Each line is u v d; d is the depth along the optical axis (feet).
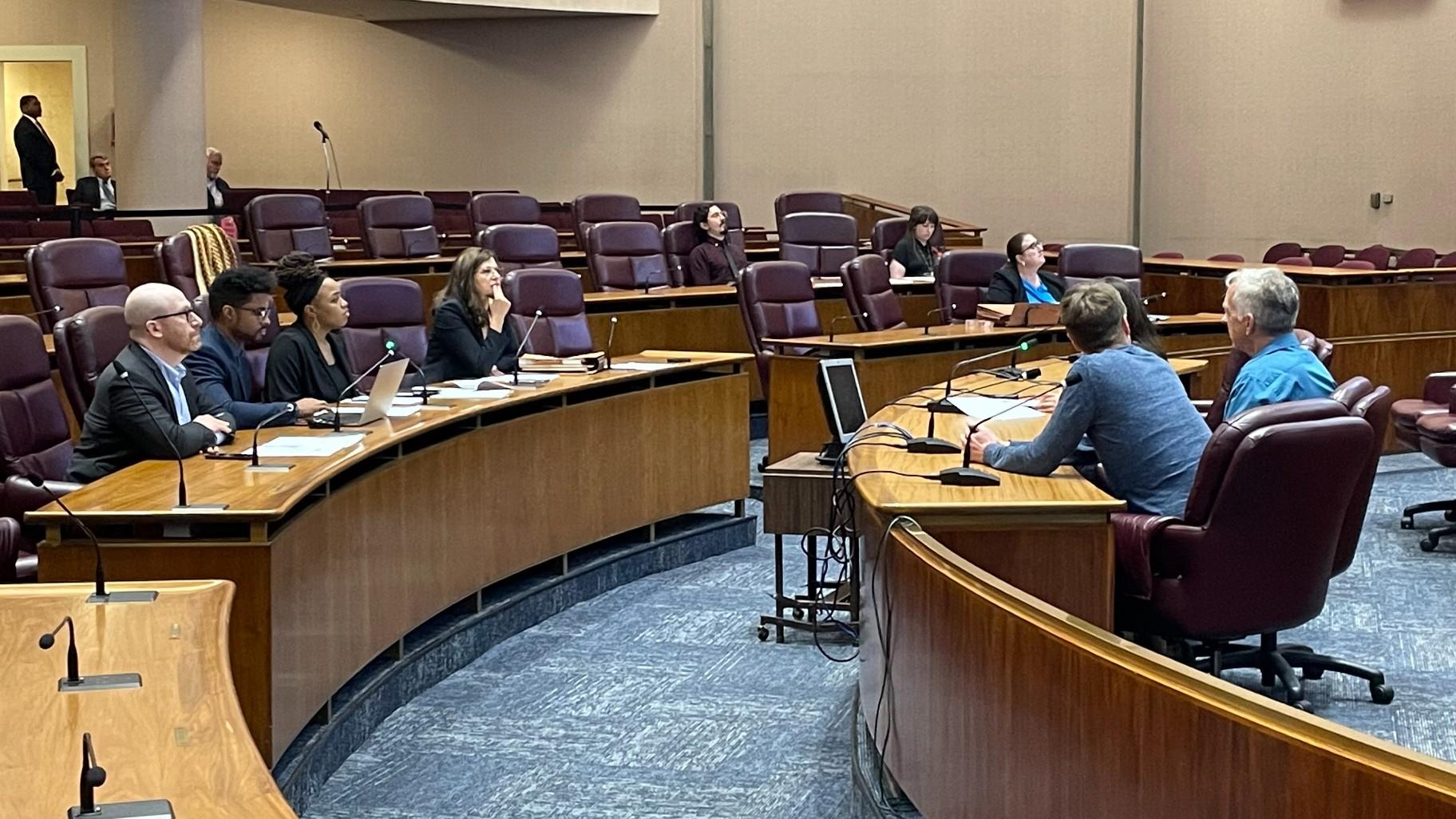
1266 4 38.24
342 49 46.96
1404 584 17.12
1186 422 11.55
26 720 6.19
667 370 18.26
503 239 25.29
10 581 11.42
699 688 13.69
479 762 11.85
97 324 13.70
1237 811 6.11
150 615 7.74
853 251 30.94
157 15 34.24
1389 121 36.27
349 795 11.18
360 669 12.28
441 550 14.05
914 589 9.26
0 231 29.27
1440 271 25.86
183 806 5.30
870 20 42.98
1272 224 38.55
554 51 45.37
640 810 10.86
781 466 15.17
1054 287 25.43
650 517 18.20
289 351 15.60
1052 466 11.14
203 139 35.22
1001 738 7.98
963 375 18.08
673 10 44.47
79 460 12.22
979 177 42.39
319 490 11.59
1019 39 41.68
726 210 34.30
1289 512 10.81
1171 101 40.14
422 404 14.98
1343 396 12.54
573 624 15.89
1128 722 6.78
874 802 10.57
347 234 36.47
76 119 45.24
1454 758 11.66
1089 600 10.01
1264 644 12.92
